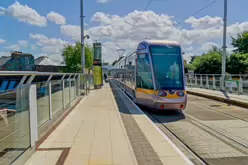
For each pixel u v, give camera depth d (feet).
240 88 58.85
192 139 22.94
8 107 13.67
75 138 20.58
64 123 26.63
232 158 17.81
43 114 21.24
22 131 15.19
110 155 16.63
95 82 82.69
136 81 42.73
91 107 38.83
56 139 20.27
